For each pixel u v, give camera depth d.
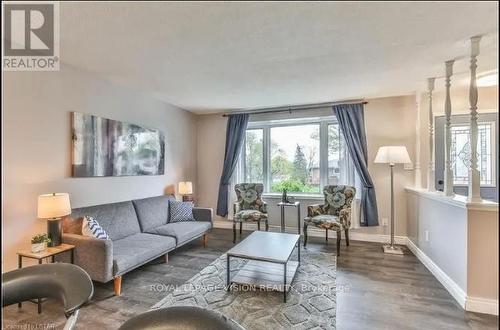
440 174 3.95
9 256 2.41
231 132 5.14
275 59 2.76
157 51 2.56
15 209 2.46
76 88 3.01
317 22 2.06
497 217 2.24
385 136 4.26
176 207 4.17
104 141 3.35
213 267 3.22
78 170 3.01
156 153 4.29
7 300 1.30
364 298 2.49
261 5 1.84
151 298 2.49
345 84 3.59
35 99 2.61
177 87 3.70
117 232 3.22
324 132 4.73
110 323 2.11
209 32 2.21
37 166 2.63
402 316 2.21
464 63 2.88
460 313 2.25
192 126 5.35
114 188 3.53
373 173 4.33
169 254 3.71
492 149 3.72
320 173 4.76
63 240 2.58
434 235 3.04
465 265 2.34
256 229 5.07
